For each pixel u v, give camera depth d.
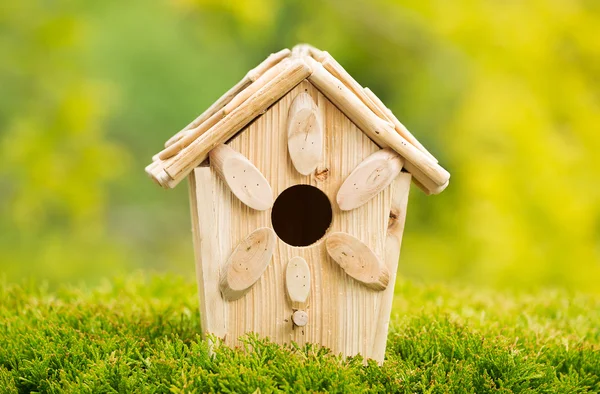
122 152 9.44
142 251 10.67
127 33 10.41
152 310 4.20
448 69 9.05
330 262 3.38
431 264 9.23
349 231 3.36
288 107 3.26
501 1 7.73
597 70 7.98
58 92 8.71
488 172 7.73
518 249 7.58
